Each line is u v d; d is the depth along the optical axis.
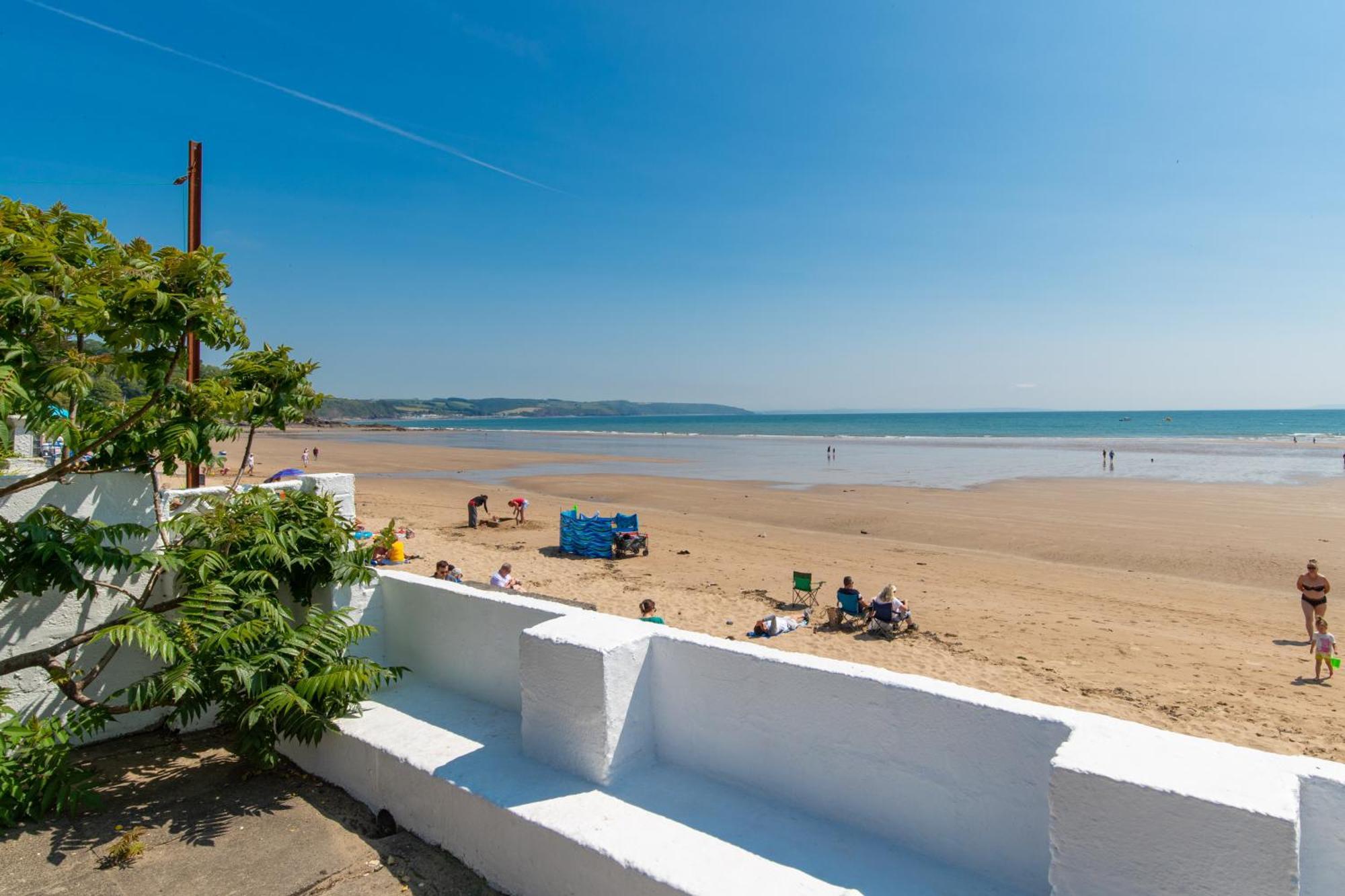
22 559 3.38
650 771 3.23
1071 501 27.11
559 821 2.82
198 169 7.23
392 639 4.60
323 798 3.70
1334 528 20.78
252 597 3.82
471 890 3.00
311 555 4.21
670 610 12.73
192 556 3.80
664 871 2.51
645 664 3.27
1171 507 25.31
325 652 3.82
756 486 33.09
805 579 12.91
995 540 19.78
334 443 79.31
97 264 3.95
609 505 26.80
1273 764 2.03
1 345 3.13
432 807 3.27
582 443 77.25
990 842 2.48
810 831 2.78
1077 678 9.55
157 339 3.55
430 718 3.85
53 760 3.45
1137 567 16.61
